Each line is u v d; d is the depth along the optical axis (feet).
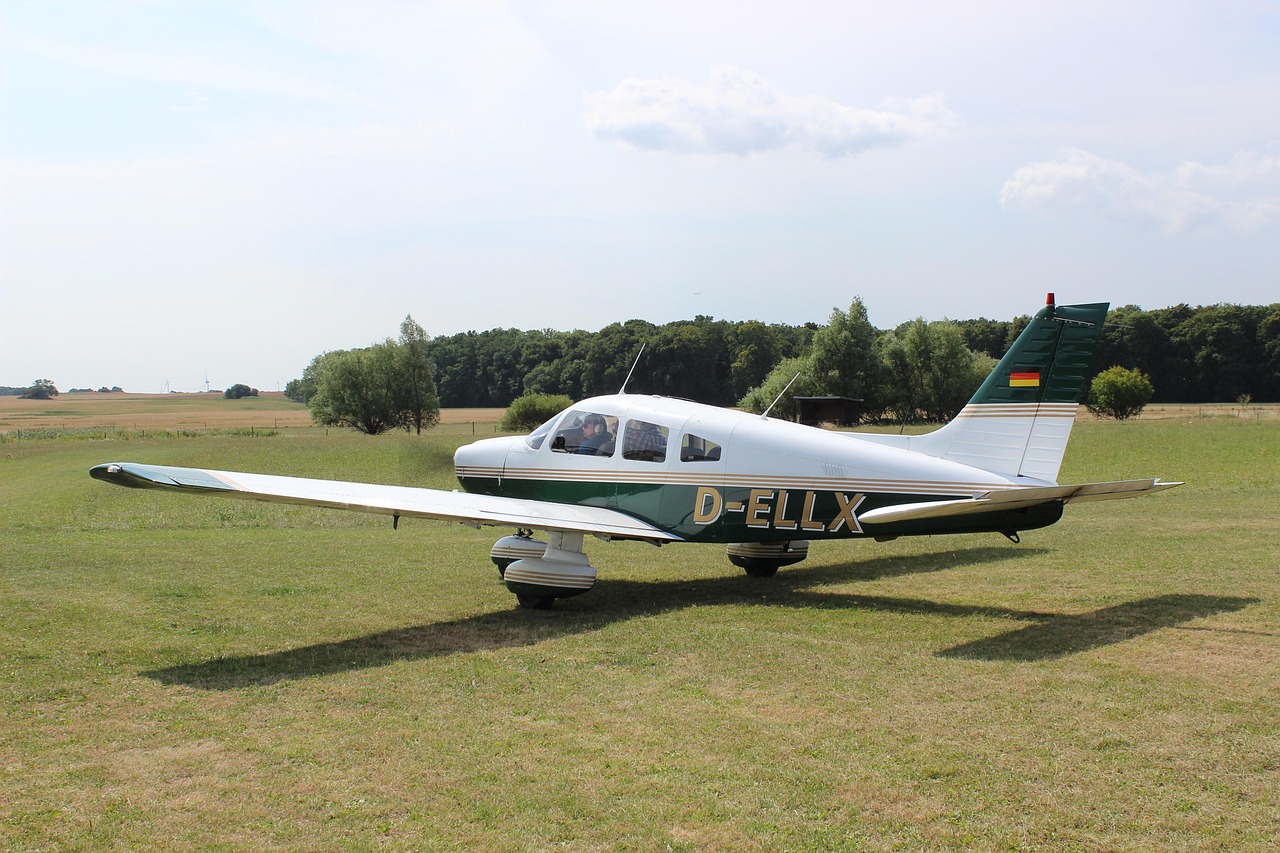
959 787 14.78
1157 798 14.26
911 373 203.92
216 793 14.85
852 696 19.40
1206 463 78.79
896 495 28.63
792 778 15.20
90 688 20.56
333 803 14.46
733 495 30.83
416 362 225.56
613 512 32.78
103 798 14.70
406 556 40.78
